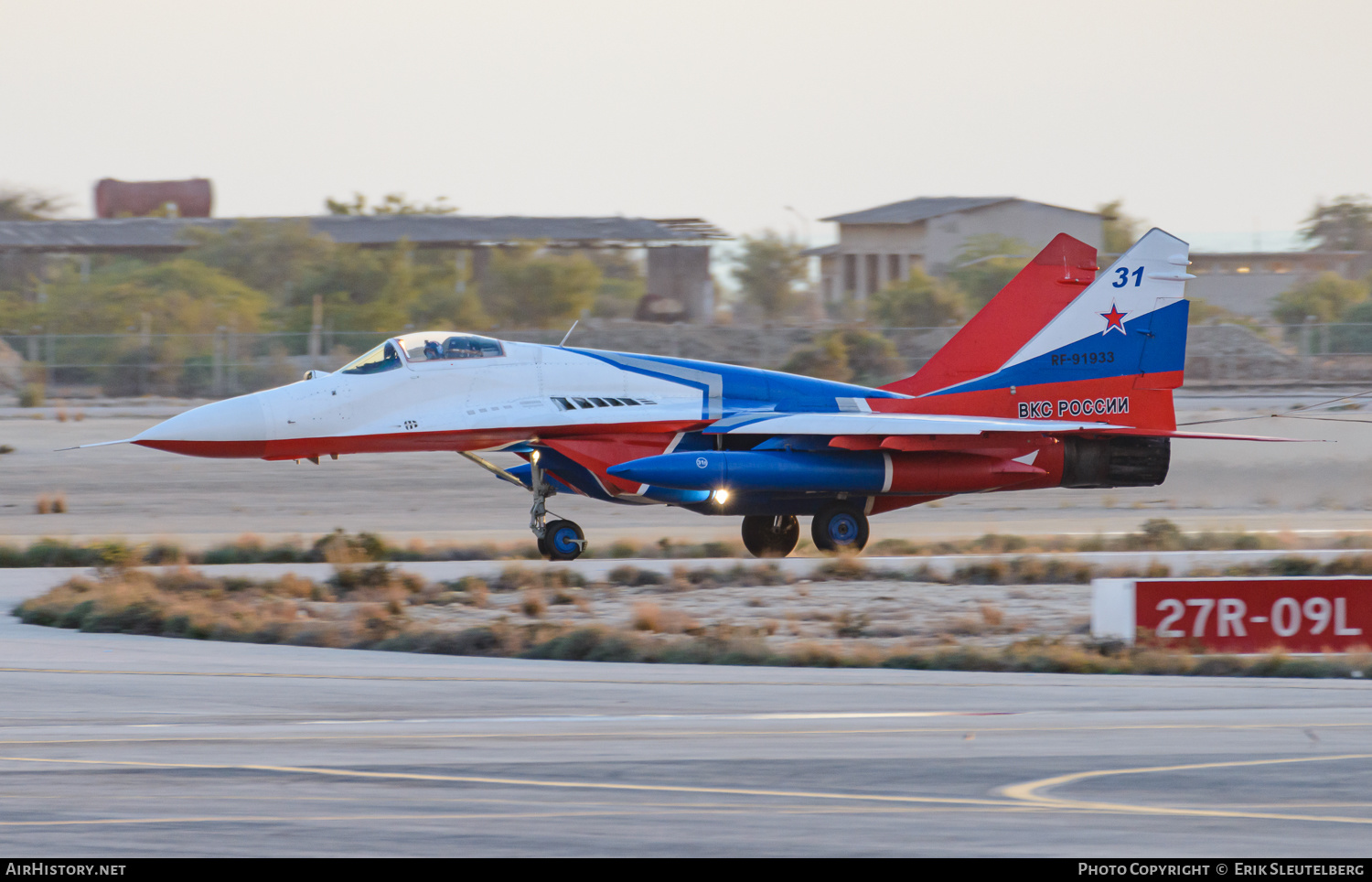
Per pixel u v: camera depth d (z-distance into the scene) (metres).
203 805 32.66
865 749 38.81
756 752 38.44
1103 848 29.56
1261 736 40.78
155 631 61.09
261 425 81.69
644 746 39.28
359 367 85.25
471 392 85.75
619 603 71.94
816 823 31.36
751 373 92.44
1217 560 85.50
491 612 68.75
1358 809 32.69
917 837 30.34
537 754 38.16
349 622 64.31
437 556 88.81
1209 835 30.50
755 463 86.06
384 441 83.69
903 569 82.00
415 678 50.78
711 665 54.97
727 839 30.16
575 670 53.41
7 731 41.06
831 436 89.00
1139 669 54.91
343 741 39.78
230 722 42.69
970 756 38.00
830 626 65.81
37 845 29.45
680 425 88.31
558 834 30.50
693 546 93.75
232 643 58.84
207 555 87.94
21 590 72.38
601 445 86.81
